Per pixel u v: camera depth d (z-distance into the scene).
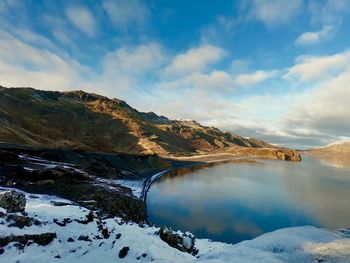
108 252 12.41
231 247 9.77
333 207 64.88
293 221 52.84
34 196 26.91
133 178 84.25
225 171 137.38
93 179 54.00
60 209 17.52
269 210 60.09
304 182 107.88
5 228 11.84
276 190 85.69
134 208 45.59
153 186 83.06
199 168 147.50
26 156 57.25
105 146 184.12
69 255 11.88
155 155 137.38
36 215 15.14
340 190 89.94
